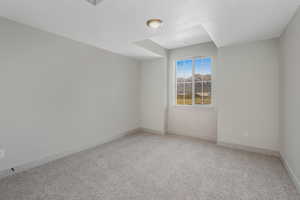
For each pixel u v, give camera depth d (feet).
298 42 5.72
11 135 6.61
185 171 7.20
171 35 10.59
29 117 7.18
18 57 6.73
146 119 14.65
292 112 6.41
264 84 9.09
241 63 9.73
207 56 12.16
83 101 9.71
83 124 9.77
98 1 5.21
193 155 9.06
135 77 14.23
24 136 7.02
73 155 8.96
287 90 7.10
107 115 11.51
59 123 8.43
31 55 7.16
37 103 7.45
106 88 11.36
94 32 7.86
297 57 5.83
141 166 7.69
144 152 9.55
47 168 7.36
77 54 9.27
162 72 13.56
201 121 12.57
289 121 6.82
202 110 12.50
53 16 6.19
